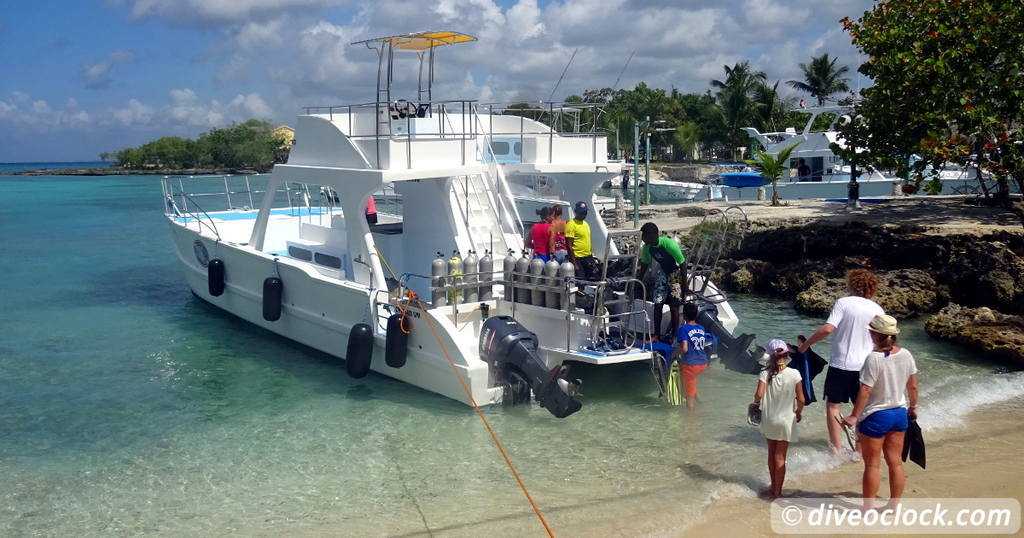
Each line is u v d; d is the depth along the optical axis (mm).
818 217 19250
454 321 9656
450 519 6215
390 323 9477
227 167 129250
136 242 27500
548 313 9312
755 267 16641
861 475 6777
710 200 32625
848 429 7332
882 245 15797
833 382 7051
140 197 58875
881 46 16766
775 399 6176
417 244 11547
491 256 10148
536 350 8758
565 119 12820
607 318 8859
